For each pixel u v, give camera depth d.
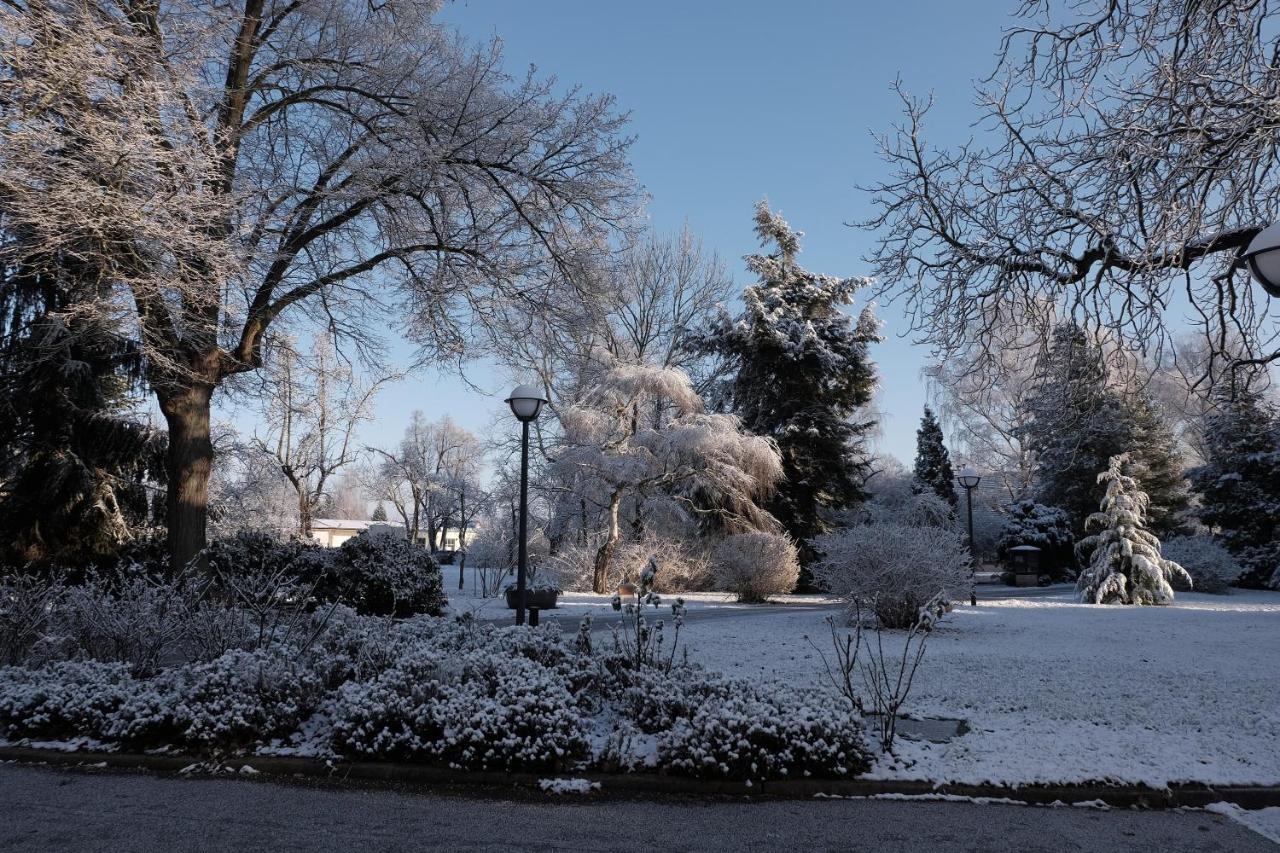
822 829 4.91
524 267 15.54
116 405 18.09
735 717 5.82
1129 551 22.06
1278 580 29.42
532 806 5.28
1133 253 8.09
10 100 10.46
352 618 9.48
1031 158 8.58
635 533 27.92
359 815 5.04
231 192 12.32
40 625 8.42
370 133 14.62
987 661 10.68
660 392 26.81
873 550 14.64
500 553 29.81
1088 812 5.27
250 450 23.66
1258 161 7.29
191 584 9.10
